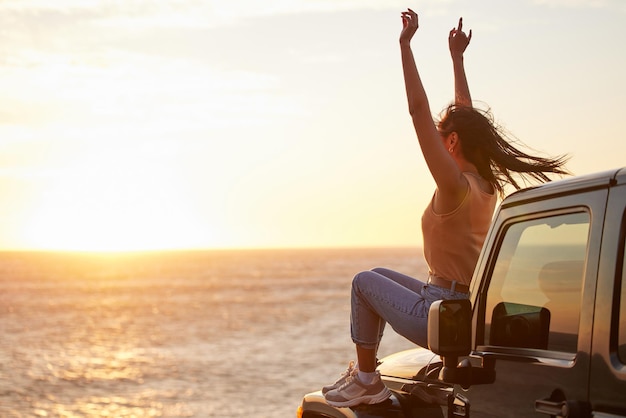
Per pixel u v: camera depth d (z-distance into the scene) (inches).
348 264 7760.8
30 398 804.6
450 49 179.2
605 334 99.1
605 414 98.3
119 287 4035.4
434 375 134.3
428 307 138.0
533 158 145.1
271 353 1160.2
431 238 141.8
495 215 125.9
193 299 2864.2
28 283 4717.0
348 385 147.2
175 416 677.9
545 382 107.5
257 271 6358.3
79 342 1445.6
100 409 731.4
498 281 121.6
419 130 137.9
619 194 101.2
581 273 105.1
